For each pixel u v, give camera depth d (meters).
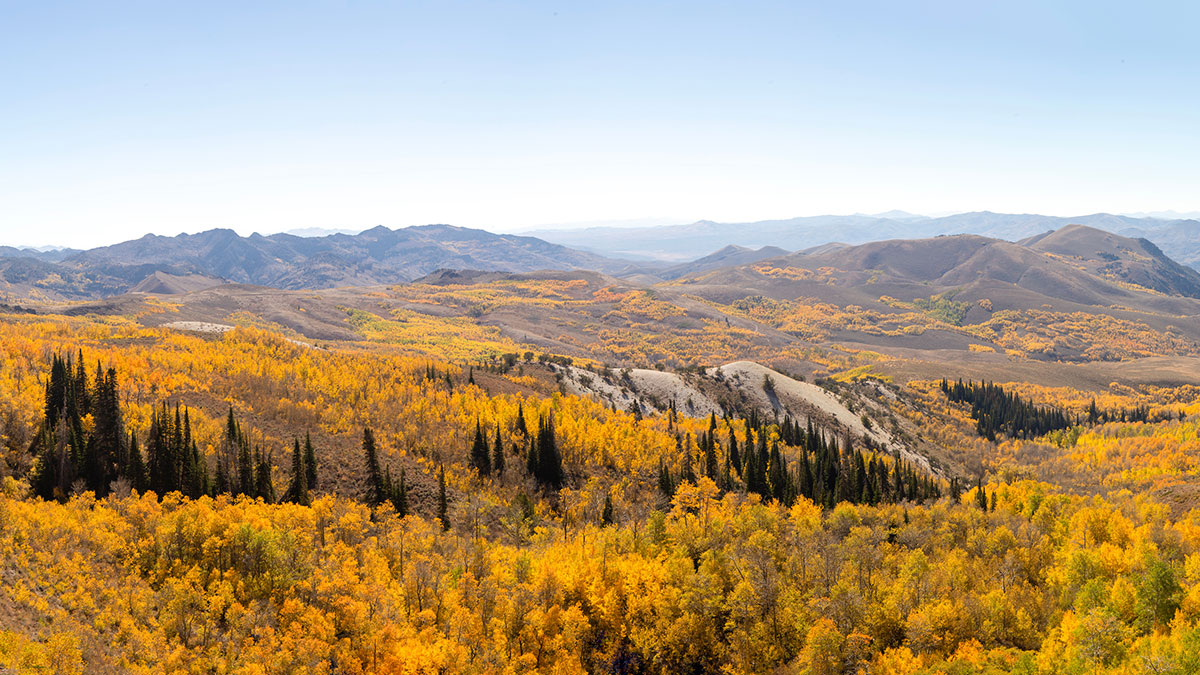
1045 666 81.75
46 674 67.19
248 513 113.38
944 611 92.00
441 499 139.75
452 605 94.81
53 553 92.00
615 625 100.06
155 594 91.44
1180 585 88.94
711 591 99.44
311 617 88.12
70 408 144.12
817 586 103.19
